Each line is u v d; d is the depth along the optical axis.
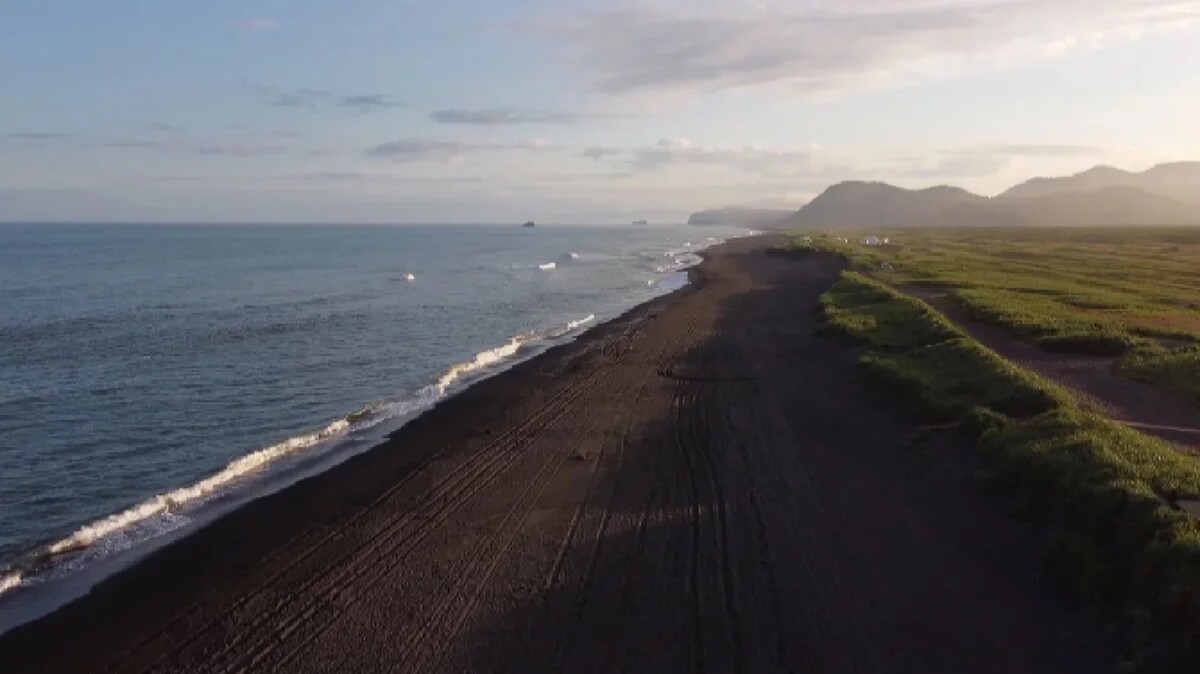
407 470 14.97
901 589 9.22
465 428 18.00
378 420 19.30
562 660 8.03
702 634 8.41
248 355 27.75
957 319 29.56
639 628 8.61
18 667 8.61
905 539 10.63
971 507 11.41
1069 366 20.09
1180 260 63.62
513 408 19.73
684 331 32.00
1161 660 7.02
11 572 11.06
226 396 21.86
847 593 9.20
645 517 11.95
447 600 9.52
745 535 11.05
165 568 11.01
